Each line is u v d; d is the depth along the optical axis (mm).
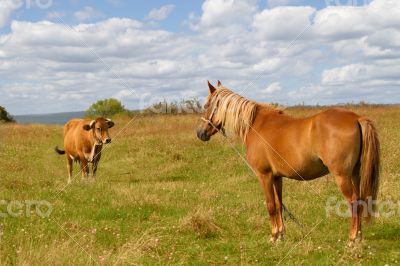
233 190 11703
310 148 6727
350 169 6477
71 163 15023
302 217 8750
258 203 9969
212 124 8398
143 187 11867
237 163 15070
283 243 7125
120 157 17812
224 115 8055
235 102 7934
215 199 10492
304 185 11320
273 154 7230
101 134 13570
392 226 7762
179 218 8719
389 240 7227
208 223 7914
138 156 17422
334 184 11297
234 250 6953
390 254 6418
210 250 6996
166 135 20828
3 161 16453
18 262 5723
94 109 45375
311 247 6773
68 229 7879
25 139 24984
